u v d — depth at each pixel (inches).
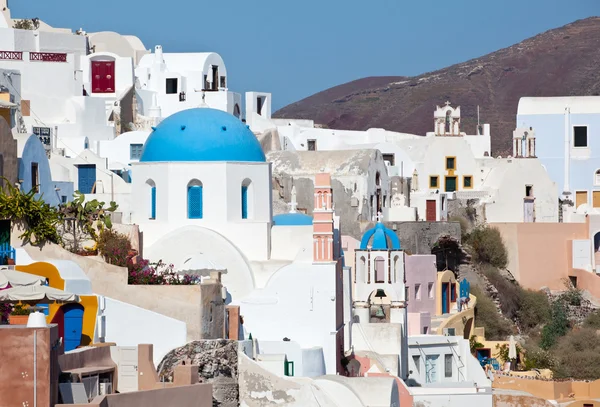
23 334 1923.0
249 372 2395.4
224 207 2918.3
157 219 2930.6
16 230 2406.5
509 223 4618.6
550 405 3292.3
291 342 2704.2
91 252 2554.1
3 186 2549.2
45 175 2844.5
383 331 3041.3
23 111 3897.6
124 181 3668.8
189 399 2177.7
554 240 4618.6
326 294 2800.2
